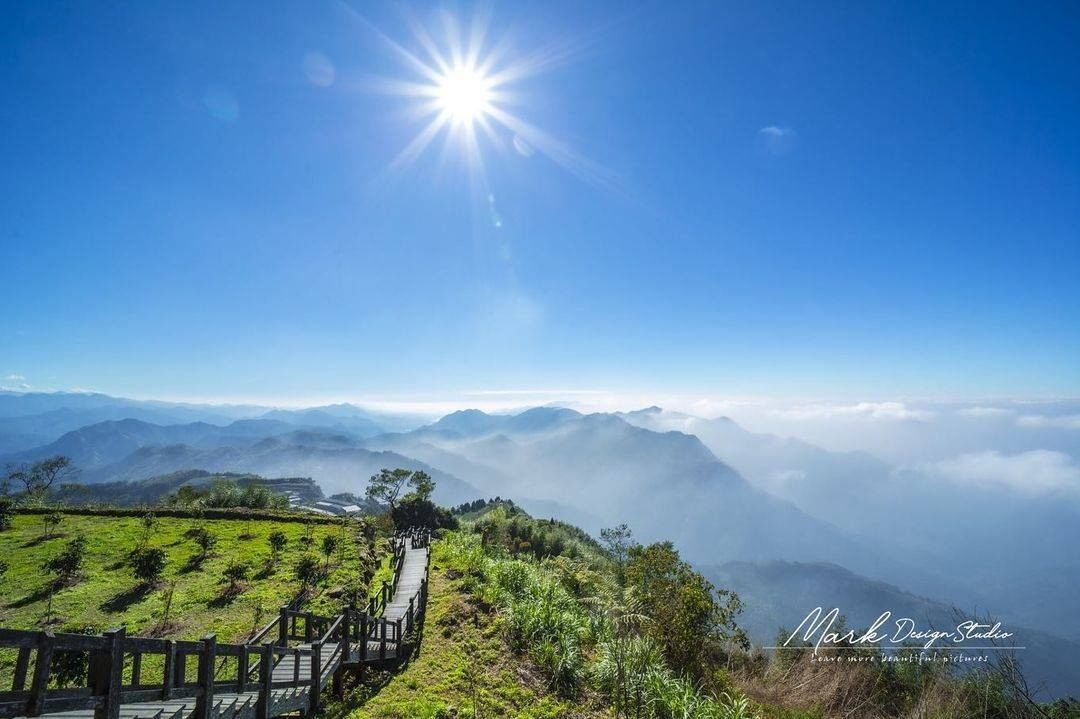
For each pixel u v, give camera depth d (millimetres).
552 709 12578
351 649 13812
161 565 23922
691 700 13234
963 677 11281
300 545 32656
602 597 21484
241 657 9500
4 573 24891
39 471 52875
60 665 12180
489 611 19016
